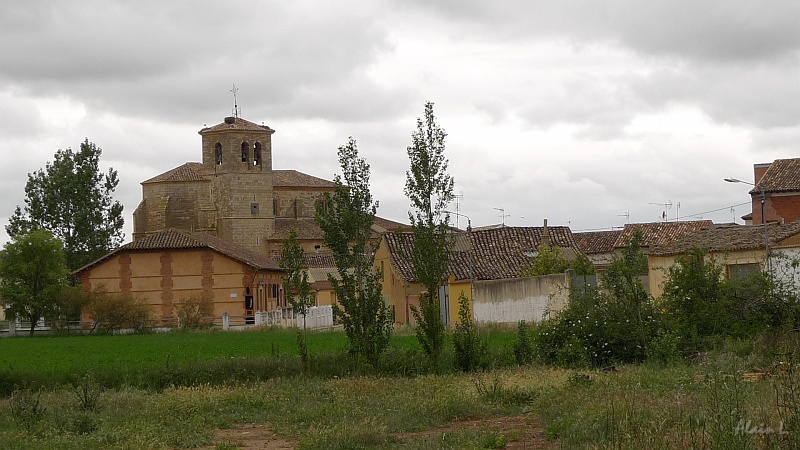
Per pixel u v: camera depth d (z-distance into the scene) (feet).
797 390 55.83
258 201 412.57
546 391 84.74
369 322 112.57
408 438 69.31
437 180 111.96
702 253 119.44
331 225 112.98
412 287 218.18
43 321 305.53
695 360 104.63
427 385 95.61
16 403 90.27
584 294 118.93
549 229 244.42
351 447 66.23
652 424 55.52
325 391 97.40
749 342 106.11
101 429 76.54
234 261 309.01
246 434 76.23
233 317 305.12
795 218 221.66
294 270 115.96
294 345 168.86
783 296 114.21
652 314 111.45
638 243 119.24
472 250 226.58
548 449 60.23
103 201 406.82
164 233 317.42
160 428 76.69
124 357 159.84
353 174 113.19
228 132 410.52
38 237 292.61
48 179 401.90
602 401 72.43
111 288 309.42
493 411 80.28
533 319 180.04
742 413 52.85
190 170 422.00
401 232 119.24
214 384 110.42
